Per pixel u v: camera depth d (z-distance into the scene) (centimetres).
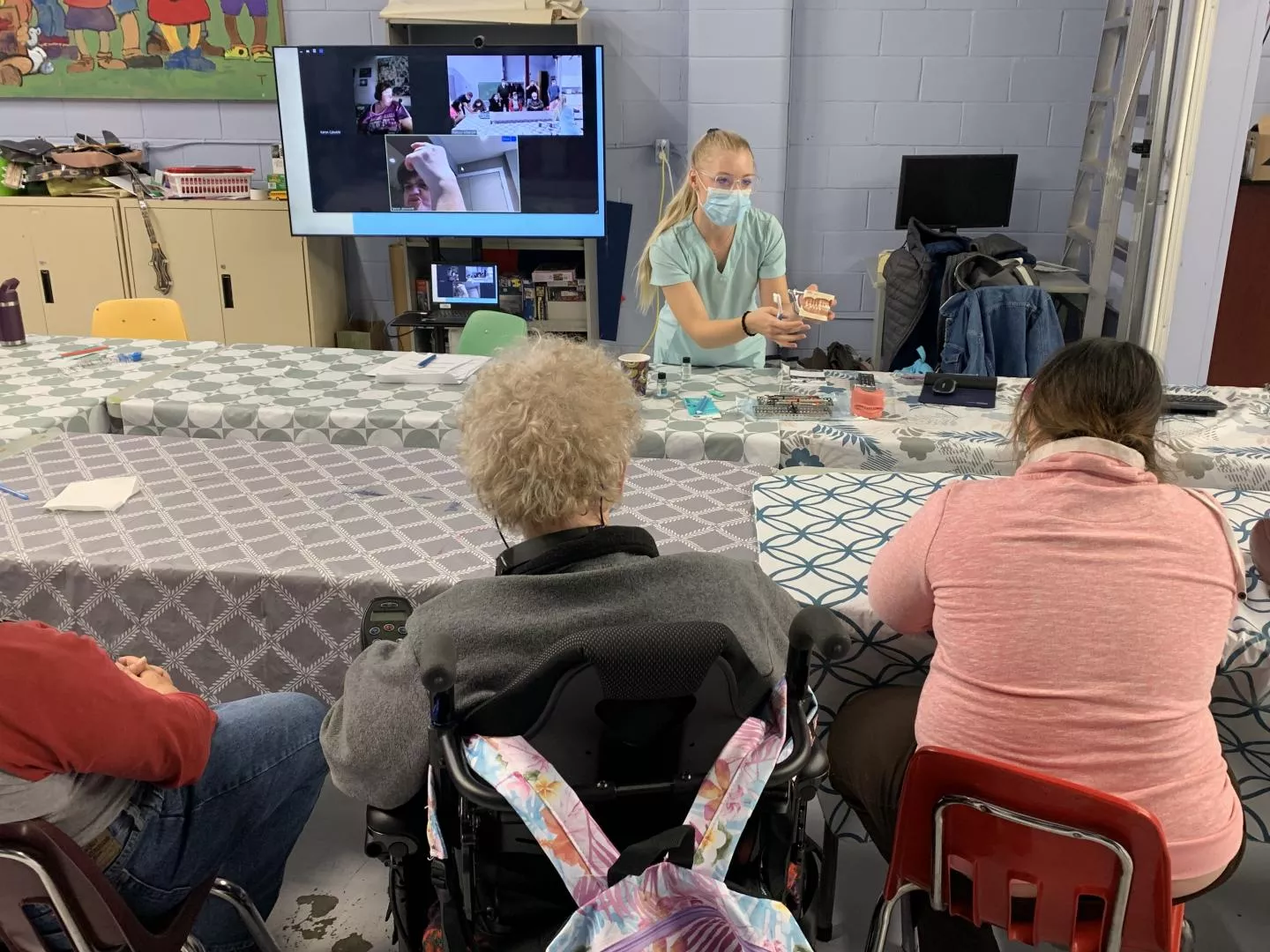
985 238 406
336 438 242
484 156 436
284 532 180
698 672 96
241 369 284
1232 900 179
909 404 249
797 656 106
